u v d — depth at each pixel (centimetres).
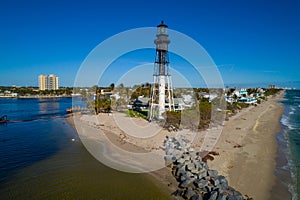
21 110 7519
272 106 8556
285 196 1627
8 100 13538
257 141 3112
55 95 16788
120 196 1666
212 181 1725
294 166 2191
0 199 1644
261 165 2183
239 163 2208
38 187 1817
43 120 5244
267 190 1697
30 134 3741
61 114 6322
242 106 7406
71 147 2902
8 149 2862
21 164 2312
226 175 1919
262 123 4675
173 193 1683
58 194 1708
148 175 1984
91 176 1998
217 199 1467
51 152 2708
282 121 5103
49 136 3569
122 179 1930
